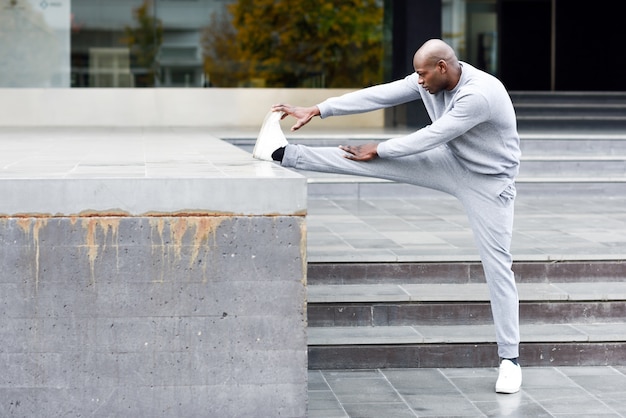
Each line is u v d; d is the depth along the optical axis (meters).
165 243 3.96
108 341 3.98
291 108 5.05
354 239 7.03
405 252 6.44
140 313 3.98
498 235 4.91
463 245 6.76
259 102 14.34
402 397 4.95
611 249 6.66
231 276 4.00
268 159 5.00
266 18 14.36
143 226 3.95
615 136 10.58
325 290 6.02
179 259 3.97
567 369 5.50
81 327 3.96
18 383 3.96
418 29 12.39
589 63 16.62
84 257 3.93
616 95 14.08
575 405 4.82
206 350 4.02
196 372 4.02
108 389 4.00
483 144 4.81
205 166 4.69
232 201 3.96
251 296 4.01
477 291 6.03
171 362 4.01
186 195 3.95
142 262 3.96
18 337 3.94
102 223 3.93
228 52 14.42
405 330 5.70
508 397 4.96
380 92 5.07
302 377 4.07
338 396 4.96
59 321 3.95
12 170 4.41
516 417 4.63
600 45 16.58
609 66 16.50
